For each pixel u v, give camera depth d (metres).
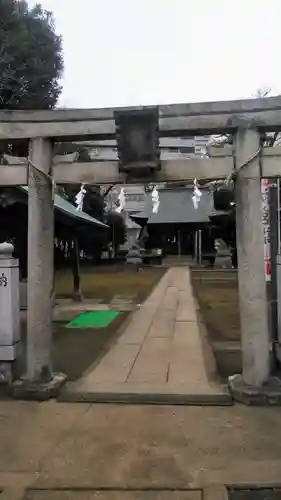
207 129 5.75
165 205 42.50
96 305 15.12
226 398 5.66
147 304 15.26
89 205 33.06
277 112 5.63
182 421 5.00
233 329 10.66
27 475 3.84
